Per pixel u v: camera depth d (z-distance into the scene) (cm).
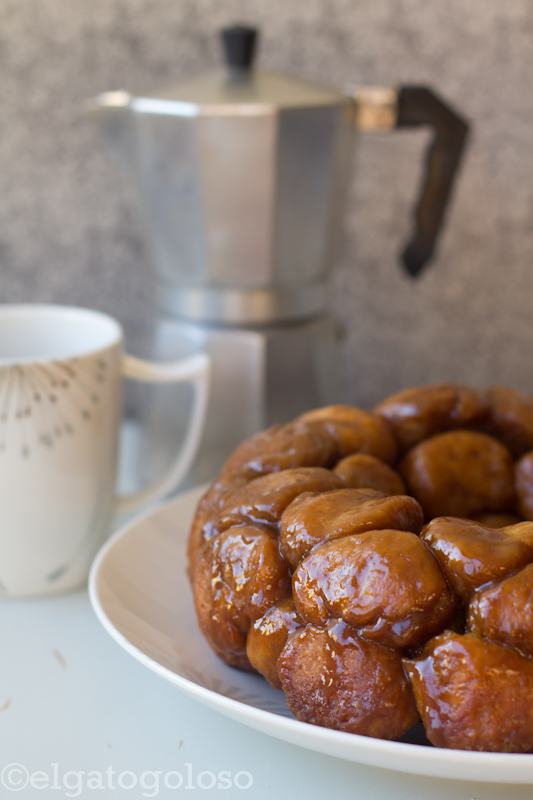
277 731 42
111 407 54
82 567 54
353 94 64
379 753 41
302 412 65
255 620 44
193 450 58
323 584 42
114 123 62
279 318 63
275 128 58
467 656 41
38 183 72
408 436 51
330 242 64
